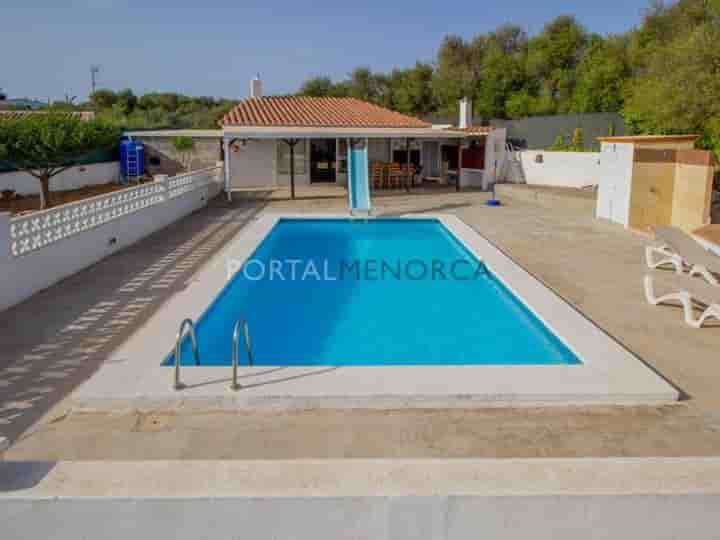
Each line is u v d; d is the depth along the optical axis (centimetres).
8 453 423
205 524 321
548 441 448
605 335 675
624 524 324
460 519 322
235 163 2541
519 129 2977
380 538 325
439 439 449
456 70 5041
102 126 2164
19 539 324
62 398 517
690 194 1322
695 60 1554
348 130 2228
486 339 768
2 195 2111
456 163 2636
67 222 962
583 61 4278
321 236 1514
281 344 748
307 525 322
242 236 1302
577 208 1830
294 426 469
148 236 1352
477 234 1359
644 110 1789
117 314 752
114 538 324
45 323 714
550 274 988
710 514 325
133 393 503
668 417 490
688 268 1007
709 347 651
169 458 418
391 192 2280
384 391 509
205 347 733
